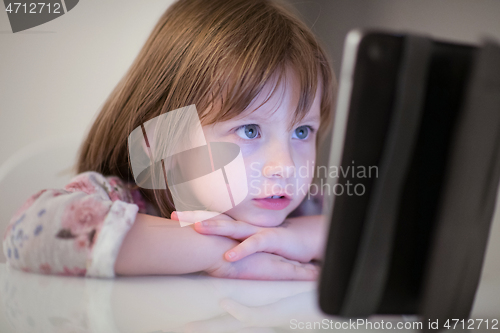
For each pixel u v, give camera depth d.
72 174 1.06
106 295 0.56
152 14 1.17
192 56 0.91
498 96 0.42
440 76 0.40
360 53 0.38
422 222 0.44
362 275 0.43
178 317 0.49
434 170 0.42
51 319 0.46
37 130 1.11
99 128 1.08
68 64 1.13
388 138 0.40
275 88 0.85
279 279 0.74
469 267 0.47
